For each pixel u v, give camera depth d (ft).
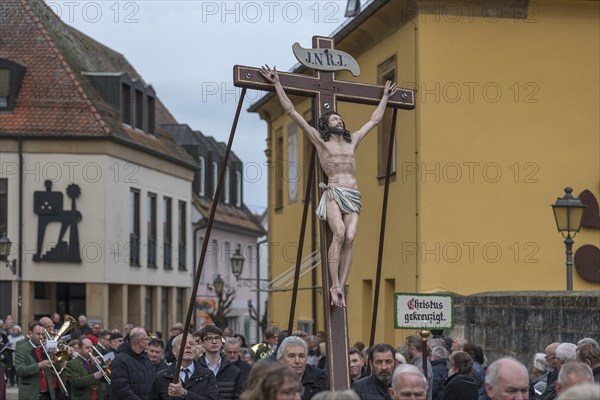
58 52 165.99
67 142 159.33
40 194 158.81
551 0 92.99
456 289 90.89
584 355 40.04
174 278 191.11
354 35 103.96
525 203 92.27
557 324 65.21
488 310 73.61
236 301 241.55
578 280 92.27
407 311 47.88
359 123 107.24
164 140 190.80
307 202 45.83
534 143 92.63
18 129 159.12
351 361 50.01
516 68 92.68
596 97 93.50
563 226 73.05
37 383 73.61
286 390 25.34
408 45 93.71
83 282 158.61
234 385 50.75
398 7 93.91
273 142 146.61
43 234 158.81
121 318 165.78
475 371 52.06
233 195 248.73
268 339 70.33
